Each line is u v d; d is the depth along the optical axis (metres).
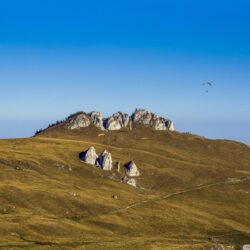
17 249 168.88
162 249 183.00
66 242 191.62
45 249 173.38
